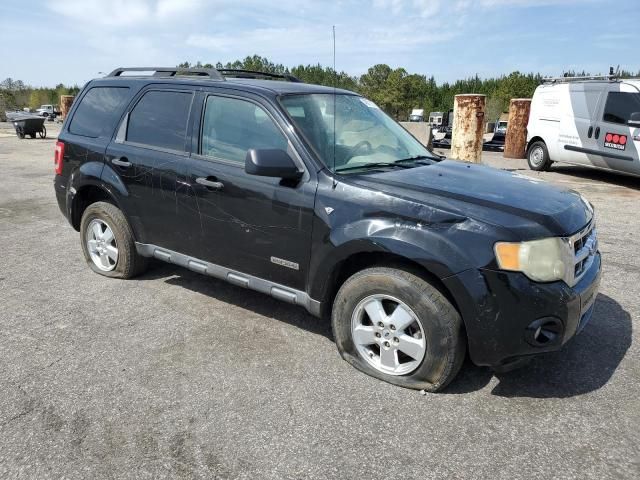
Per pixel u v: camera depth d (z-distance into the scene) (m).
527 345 2.81
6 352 3.52
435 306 2.92
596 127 10.55
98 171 4.58
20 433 2.69
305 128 3.52
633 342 3.73
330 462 2.52
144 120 4.35
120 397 3.01
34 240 6.21
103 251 4.88
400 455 2.57
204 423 2.79
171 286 4.73
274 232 3.50
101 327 3.91
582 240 3.17
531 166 12.60
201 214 3.89
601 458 2.55
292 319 4.09
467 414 2.89
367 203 3.11
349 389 3.12
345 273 3.49
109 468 2.46
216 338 3.75
